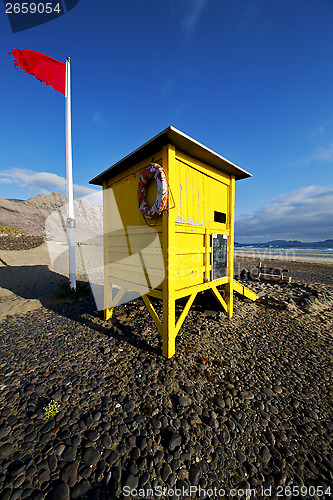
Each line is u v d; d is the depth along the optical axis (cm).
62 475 151
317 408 234
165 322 294
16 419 199
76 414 206
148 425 196
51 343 347
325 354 344
